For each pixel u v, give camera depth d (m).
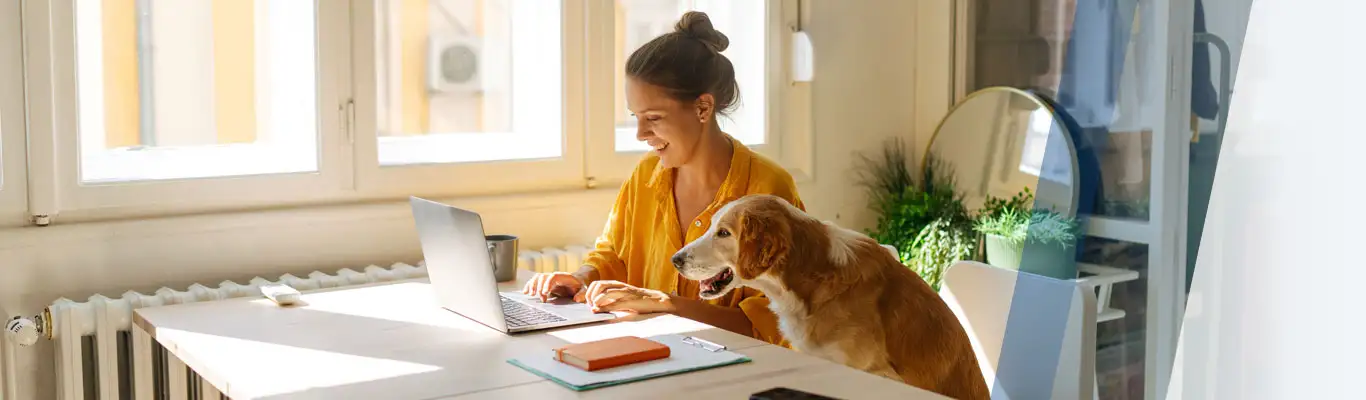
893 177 3.41
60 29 2.21
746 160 2.05
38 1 2.18
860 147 3.36
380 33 2.64
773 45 3.13
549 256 2.69
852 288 1.78
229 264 2.42
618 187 2.93
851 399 1.36
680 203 2.12
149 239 2.33
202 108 2.47
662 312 1.92
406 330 1.78
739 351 1.62
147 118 2.40
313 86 2.51
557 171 2.82
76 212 2.27
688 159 2.07
